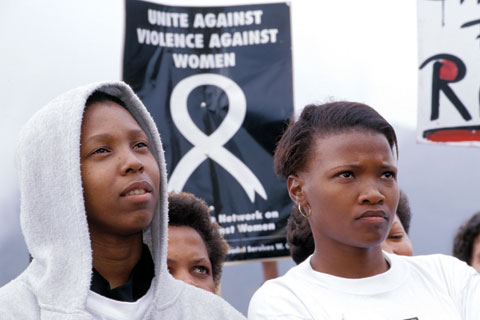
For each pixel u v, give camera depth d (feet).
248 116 14.12
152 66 13.87
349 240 7.59
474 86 13.55
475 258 14.14
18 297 6.42
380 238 7.54
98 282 6.53
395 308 7.64
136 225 6.46
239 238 13.84
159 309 6.82
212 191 13.87
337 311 7.60
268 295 7.95
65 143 6.37
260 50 14.30
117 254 6.66
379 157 7.63
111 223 6.46
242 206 13.91
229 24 14.28
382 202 7.54
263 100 14.19
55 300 6.25
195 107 14.03
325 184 7.68
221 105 14.11
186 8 14.17
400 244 10.91
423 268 8.14
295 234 10.83
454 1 13.66
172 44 14.05
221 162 13.96
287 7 14.40
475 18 13.56
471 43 13.60
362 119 7.89
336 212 7.61
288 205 13.94
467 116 13.55
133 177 6.48
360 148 7.64
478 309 7.55
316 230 8.04
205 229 10.72
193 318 6.99
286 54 14.32
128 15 13.73
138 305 6.62
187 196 10.93
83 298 6.16
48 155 6.46
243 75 14.21
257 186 13.97
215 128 14.03
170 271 9.88
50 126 6.49
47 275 6.31
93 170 6.48
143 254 7.02
